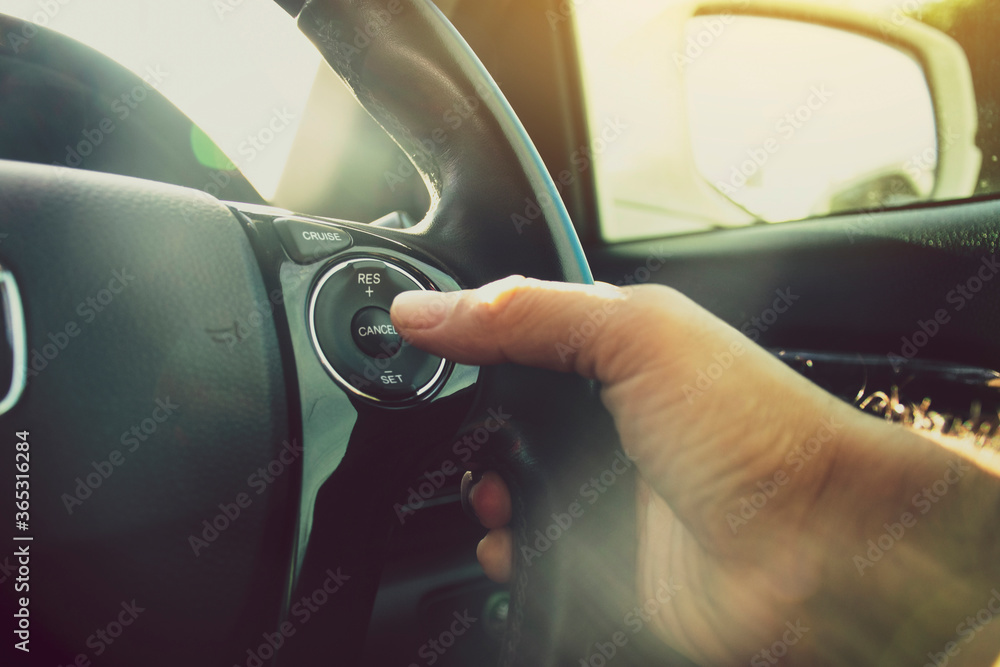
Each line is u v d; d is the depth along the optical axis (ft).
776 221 5.73
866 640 1.93
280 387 1.43
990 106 4.69
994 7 4.75
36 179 1.31
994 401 3.70
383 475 1.54
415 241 1.79
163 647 1.28
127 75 4.13
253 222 1.53
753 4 6.06
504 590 3.81
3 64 3.78
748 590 1.94
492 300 1.62
